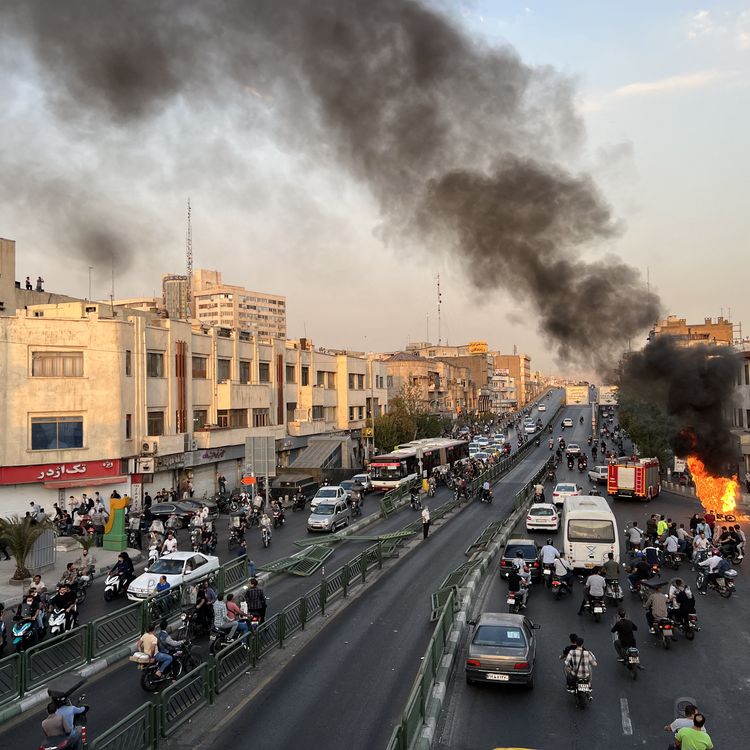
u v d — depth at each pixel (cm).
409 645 1873
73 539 3206
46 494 3906
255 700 1498
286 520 4150
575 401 15950
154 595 2016
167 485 4569
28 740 1306
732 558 2866
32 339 3916
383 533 3731
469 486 5141
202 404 5122
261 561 2989
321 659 1762
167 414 4672
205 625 1936
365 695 1523
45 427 3928
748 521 3934
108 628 1792
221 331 5488
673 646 1889
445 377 13288
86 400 4031
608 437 9862
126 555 2450
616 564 2378
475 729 1375
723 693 1559
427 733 1283
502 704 1496
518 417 14350
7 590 2462
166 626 1970
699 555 2731
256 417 5775
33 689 1521
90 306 4619
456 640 1819
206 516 3506
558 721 1410
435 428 9081
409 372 11744
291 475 4950
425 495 5272
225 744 1285
